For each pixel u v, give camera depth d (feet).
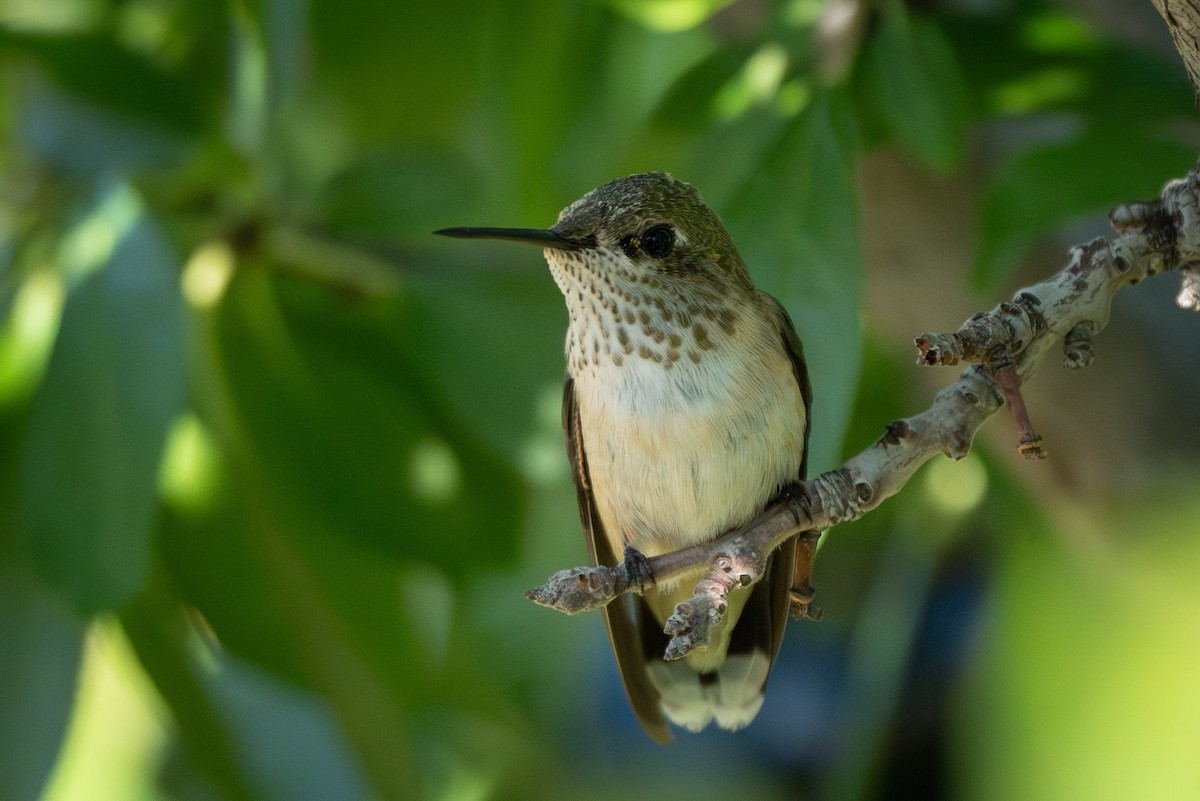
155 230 20.85
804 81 21.77
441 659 28.94
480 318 24.79
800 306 19.93
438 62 29.37
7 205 25.22
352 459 25.89
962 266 24.09
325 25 28.84
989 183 22.63
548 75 27.30
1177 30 15.02
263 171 25.26
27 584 23.18
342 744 25.85
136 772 31.83
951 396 15.29
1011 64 23.44
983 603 26.71
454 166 26.32
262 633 24.91
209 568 24.94
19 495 21.38
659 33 27.94
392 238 25.72
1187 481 22.56
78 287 20.62
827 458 19.21
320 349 25.79
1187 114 22.84
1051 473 23.47
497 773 30.04
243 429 25.48
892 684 25.05
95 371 20.47
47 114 25.68
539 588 13.88
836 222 20.04
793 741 32.91
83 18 27.76
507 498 26.43
